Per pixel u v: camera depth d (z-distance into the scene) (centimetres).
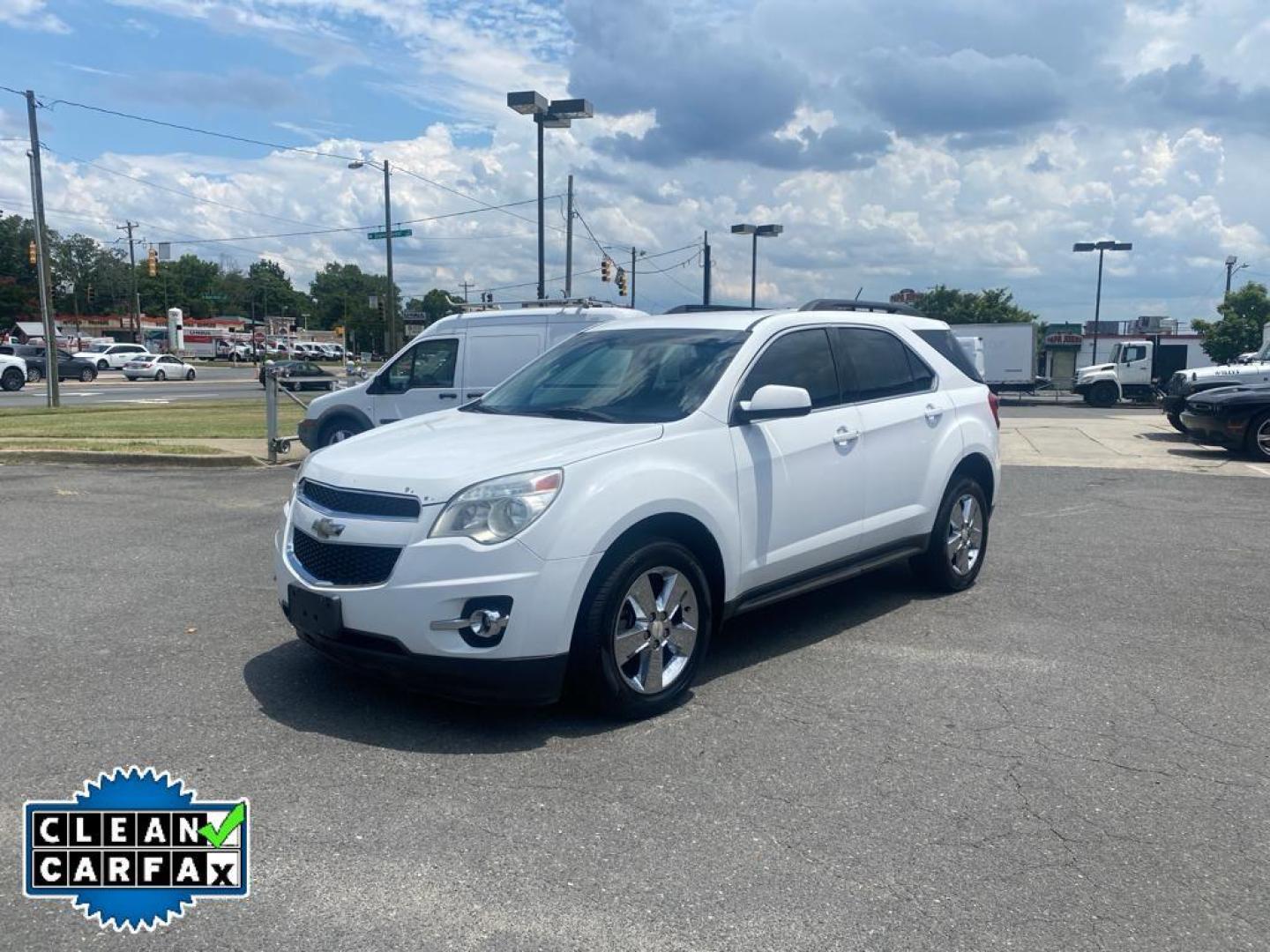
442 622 408
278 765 400
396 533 416
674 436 475
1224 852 344
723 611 496
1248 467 1402
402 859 331
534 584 411
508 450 447
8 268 12519
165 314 14138
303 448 1495
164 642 556
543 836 347
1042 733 443
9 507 984
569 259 2783
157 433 1706
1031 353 3916
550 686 424
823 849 341
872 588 701
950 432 651
